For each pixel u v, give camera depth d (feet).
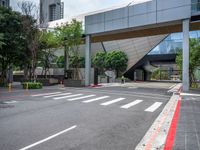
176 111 44.21
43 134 27.43
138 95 78.18
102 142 24.61
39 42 122.72
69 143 24.09
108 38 129.90
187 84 87.45
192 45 104.47
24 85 103.86
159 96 75.66
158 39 204.54
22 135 26.91
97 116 39.55
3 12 110.52
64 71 145.79
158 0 94.27
